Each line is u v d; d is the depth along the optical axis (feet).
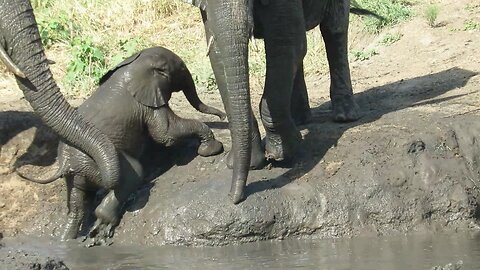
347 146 37.19
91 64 52.01
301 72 39.83
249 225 34.22
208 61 53.42
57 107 34.96
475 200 36.01
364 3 57.57
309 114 40.47
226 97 34.40
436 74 48.42
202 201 34.83
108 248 34.78
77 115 35.19
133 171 36.32
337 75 40.32
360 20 56.80
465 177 36.50
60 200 38.29
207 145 37.52
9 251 32.68
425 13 56.70
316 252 32.81
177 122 37.29
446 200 35.63
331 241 34.22
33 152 40.09
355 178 35.73
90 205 36.68
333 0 39.65
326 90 49.44
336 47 40.11
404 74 49.73
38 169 39.60
